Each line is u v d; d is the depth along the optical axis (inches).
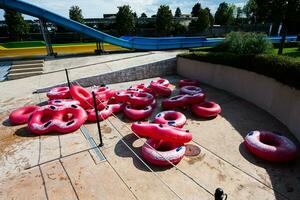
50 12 565.6
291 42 703.7
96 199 164.9
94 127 275.3
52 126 259.1
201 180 182.4
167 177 186.5
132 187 175.6
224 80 408.5
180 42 775.1
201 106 308.5
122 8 1126.4
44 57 633.6
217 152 220.4
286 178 183.3
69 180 184.4
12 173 194.9
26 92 391.9
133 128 226.7
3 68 524.1
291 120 254.1
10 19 992.2
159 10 1200.2
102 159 210.8
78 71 489.7
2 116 307.9
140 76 505.7
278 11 412.2
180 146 212.4
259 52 393.4
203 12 1289.4
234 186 175.6
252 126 271.6
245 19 1717.5
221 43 492.7
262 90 317.4
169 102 319.0
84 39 1047.0
